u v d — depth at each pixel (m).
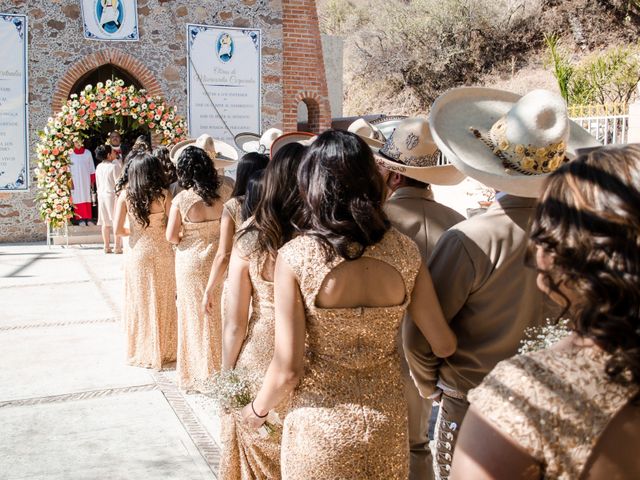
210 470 4.02
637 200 1.08
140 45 14.31
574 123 3.04
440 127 2.62
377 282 2.16
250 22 15.02
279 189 2.52
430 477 3.11
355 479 2.11
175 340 6.00
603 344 1.09
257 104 15.20
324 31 38.53
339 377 2.16
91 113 12.71
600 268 1.08
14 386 5.45
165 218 5.82
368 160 2.19
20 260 11.77
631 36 27.31
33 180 13.98
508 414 1.15
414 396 3.06
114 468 4.02
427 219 3.11
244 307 2.91
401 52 31.72
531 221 1.25
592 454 1.10
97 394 5.28
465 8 30.48
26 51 13.62
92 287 9.51
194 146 5.27
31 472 3.96
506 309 2.36
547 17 29.27
